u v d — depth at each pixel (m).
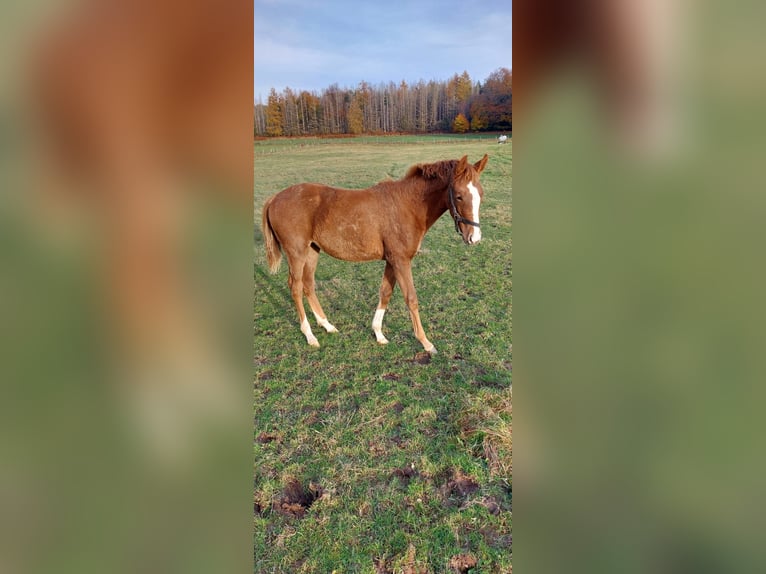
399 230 3.76
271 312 4.77
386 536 2.04
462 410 2.88
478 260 5.61
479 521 2.08
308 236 4.02
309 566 1.91
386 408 3.02
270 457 2.58
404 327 4.29
